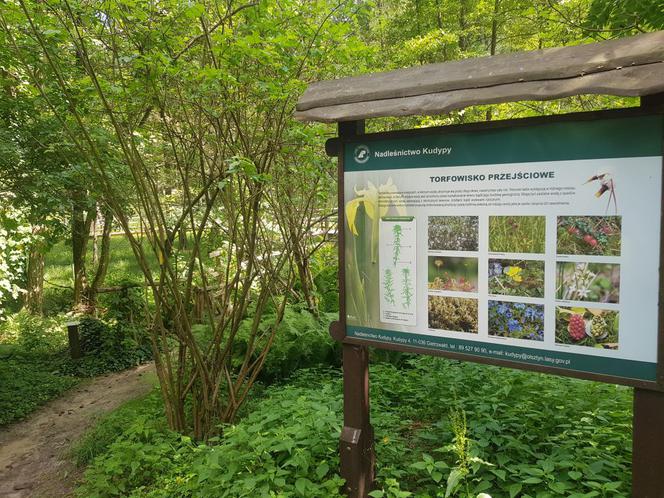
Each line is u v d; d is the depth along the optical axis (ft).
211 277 19.11
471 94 7.32
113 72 12.23
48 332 28.84
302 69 13.23
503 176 7.61
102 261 31.78
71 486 13.25
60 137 16.33
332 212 16.79
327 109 8.64
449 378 13.33
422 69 8.25
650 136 6.55
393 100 8.07
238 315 13.58
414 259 8.50
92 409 19.62
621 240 6.81
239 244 14.44
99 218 30.60
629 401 10.69
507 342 7.77
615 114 6.67
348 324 9.22
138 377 23.20
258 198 13.15
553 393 10.89
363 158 8.86
